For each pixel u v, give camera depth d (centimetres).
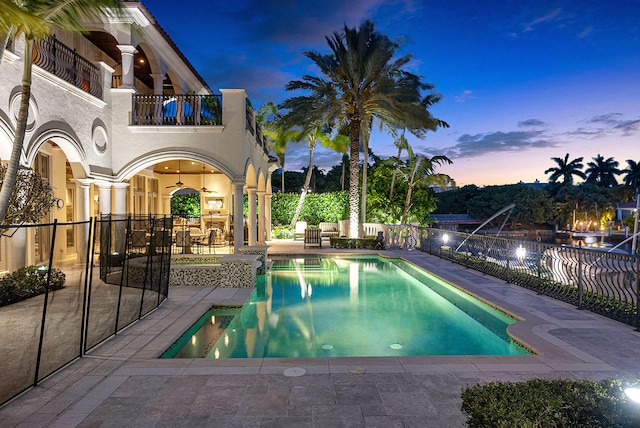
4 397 391
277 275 1340
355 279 1270
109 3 760
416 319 816
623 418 219
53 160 1339
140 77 1909
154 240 977
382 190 3097
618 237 5322
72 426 343
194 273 1040
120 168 1352
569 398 249
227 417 357
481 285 1023
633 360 499
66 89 1090
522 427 219
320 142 3031
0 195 712
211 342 658
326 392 407
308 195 2922
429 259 1560
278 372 459
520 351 588
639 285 621
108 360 502
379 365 480
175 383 430
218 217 2122
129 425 344
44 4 691
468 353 621
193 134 1363
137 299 844
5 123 862
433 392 407
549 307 788
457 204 6419
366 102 1952
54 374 454
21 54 909
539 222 6025
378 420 351
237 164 1362
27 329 630
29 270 877
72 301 817
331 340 682
